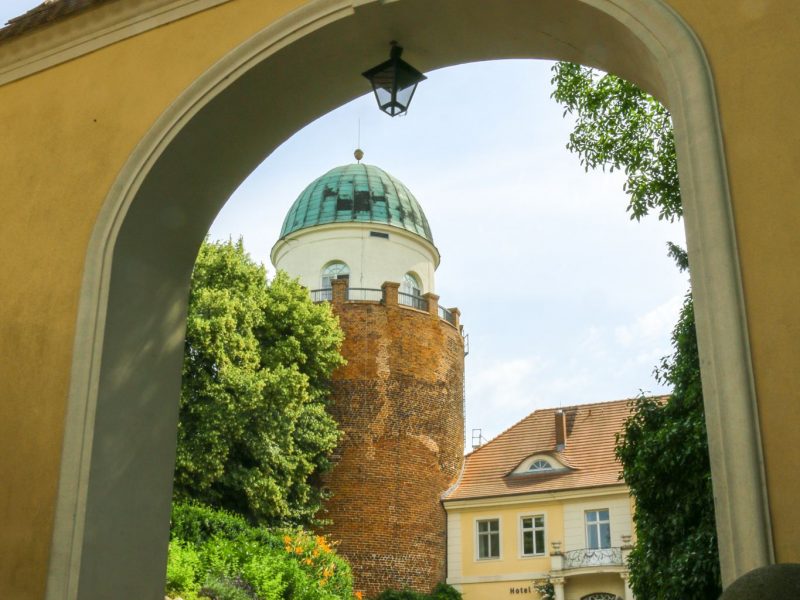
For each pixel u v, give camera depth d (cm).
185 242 577
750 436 353
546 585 3244
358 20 516
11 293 557
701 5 422
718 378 366
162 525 540
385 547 3206
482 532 3403
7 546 499
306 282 3853
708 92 404
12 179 588
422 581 3253
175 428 563
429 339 3562
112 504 506
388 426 3356
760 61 401
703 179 393
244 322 2839
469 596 3334
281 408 2812
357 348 3425
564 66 1178
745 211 384
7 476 514
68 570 479
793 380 355
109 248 532
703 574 1061
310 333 3167
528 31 517
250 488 2644
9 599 486
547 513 3331
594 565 3166
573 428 3628
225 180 582
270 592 1608
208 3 550
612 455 3406
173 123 537
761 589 247
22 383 531
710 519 1100
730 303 372
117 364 524
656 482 1175
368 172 4094
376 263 3847
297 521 2967
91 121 571
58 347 528
